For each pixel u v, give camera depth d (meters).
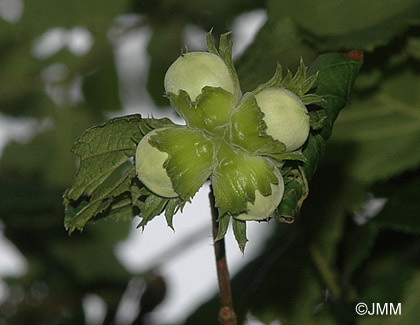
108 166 0.44
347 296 0.56
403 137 0.58
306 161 0.43
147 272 0.65
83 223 0.45
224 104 0.43
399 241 0.57
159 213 0.44
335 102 0.47
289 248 0.59
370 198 0.58
